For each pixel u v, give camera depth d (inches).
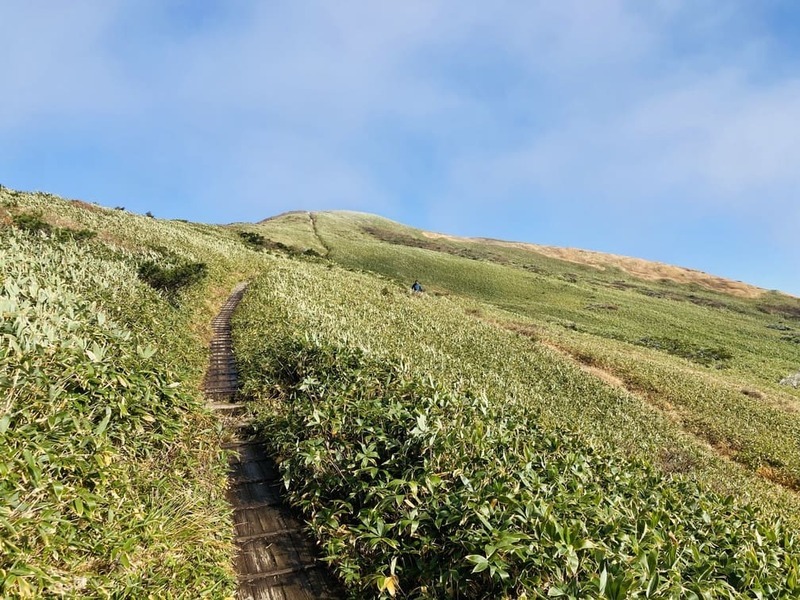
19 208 1031.0
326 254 3186.5
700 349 1860.2
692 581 148.6
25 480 125.2
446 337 856.9
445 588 149.3
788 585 162.7
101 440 159.8
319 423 240.7
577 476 213.8
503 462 206.2
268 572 171.8
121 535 138.8
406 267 3174.2
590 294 3065.9
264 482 235.1
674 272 5162.4
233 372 413.1
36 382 163.9
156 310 438.3
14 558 109.0
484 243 5757.9
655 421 721.6
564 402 673.6
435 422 220.4
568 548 133.6
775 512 451.8
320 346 362.6
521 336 1147.9
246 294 796.6
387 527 166.2
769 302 4308.6
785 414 928.9
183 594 135.2
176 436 214.7
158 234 1267.2
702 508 238.7
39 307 228.5
